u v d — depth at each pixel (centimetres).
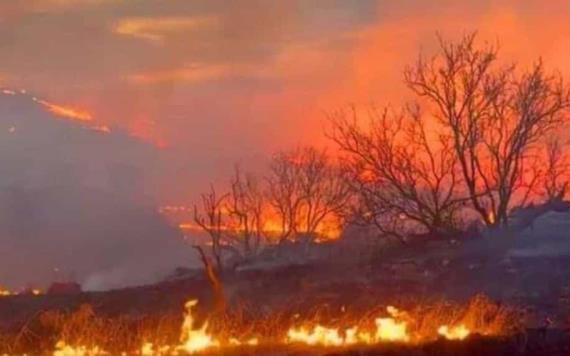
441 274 2914
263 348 2100
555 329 1984
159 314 2509
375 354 1909
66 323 2391
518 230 3284
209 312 2498
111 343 2294
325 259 3253
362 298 2689
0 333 2394
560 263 2964
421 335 2239
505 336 1948
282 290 2861
